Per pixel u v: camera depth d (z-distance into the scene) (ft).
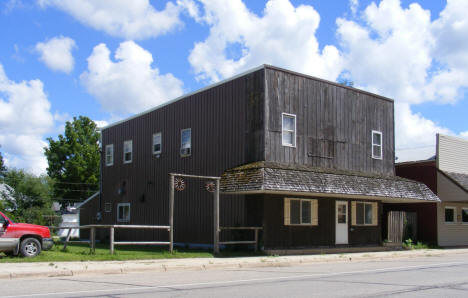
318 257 61.26
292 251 66.28
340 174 70.90
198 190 77.25
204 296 29.76
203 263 50.83
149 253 61.87
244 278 40.63
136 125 96.02
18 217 122.83
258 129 67.62
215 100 76.13
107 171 104.53
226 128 73.20
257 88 68.59
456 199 88.02
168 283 36.81
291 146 69.56
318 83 75.10
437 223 91.86
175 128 84.48
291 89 70.95
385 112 86.02
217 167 74.02
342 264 56.65
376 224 80.12
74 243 88.17
